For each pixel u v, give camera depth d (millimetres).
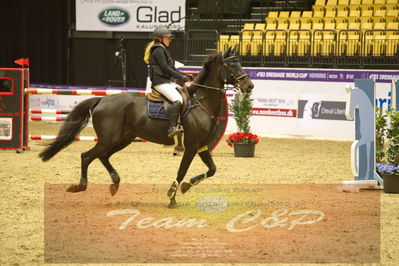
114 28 25141
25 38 27234
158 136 8766
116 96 8969
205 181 11297
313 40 20906
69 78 27141
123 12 24891
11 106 15164
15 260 5996
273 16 25109
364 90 10734
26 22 27156
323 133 20156
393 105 11500
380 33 21969
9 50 27734
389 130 10930
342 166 13867
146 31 24828
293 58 22047
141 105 8773
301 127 20453
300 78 20391
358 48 21016
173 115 8461
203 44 23234
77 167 12797
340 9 24375
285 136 20641
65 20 26875
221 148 17609
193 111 8641
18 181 10898
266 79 20844
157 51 8586
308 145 18250
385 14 23188
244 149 15242
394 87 11461
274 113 20797
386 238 7125
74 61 26672
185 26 23172
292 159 15008
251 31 23344
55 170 12312
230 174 12234
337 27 22938
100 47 26203
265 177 11922
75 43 26562
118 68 26031
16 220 7766
